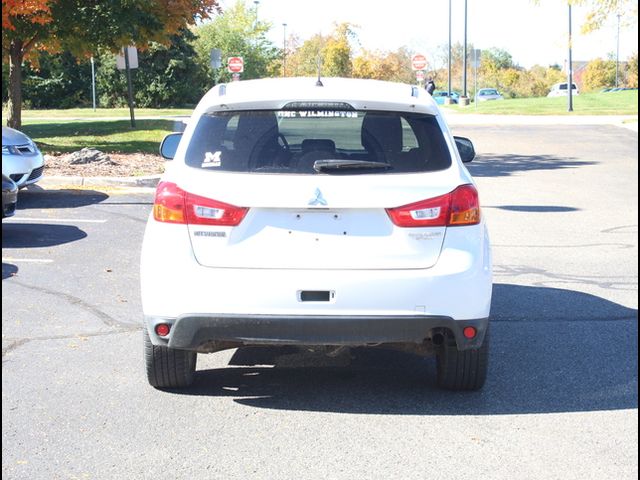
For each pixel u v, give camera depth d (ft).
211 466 14.48
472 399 17.88
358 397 17.94
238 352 21.09
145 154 65.98
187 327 16.01
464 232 16.20
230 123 16.79
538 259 32.53
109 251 32.76
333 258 15.87
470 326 16.21
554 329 23.25
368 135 16.63
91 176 51.24
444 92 229.04
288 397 17.90
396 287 15.83
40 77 177.06
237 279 15.84
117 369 19.54
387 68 230.27
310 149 16.43
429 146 16.63
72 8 63.52
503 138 93.40
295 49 246.68
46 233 36.22
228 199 15.89
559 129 105.50
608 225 40.32
